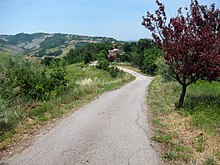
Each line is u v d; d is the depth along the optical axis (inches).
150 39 393.7
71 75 2054.6
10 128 304.8
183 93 397.4
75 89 599.5
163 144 248.8
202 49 350.9
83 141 257.1
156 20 382.9
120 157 215.8
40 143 253.3
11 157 219.5
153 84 969.5
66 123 330.6
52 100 467.8
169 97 520.4
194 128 287.3
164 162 206.5
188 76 393.4
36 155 222.2
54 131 294.0
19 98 460.1
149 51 2812.5
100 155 220.2
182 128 297.0
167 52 377.7
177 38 372.2
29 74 522.0
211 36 353.1
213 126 281.9
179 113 365.1
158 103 471.8
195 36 360.8
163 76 734.5
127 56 3649.1
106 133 284.4
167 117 356.2
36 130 299.3
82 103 489.4
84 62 3154.5
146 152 226.8
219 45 354.9
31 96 479.8
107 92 689.0
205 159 212.2
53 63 621.6
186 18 378.0
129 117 365.7
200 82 681.0
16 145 249.8
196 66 357.1
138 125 319.0
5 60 666.8
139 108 440.5
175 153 221.1
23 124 322.7
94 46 4392.2
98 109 429.4
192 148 237.9
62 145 246.2
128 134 280.4
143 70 2513.5
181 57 366.0
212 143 241.8
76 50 4630.9
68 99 501.0
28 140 263.7
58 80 570.9
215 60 338.3
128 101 523.5
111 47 4650.6
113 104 483.5
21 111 369.1
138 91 731.4
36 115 370.0
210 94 451.5
